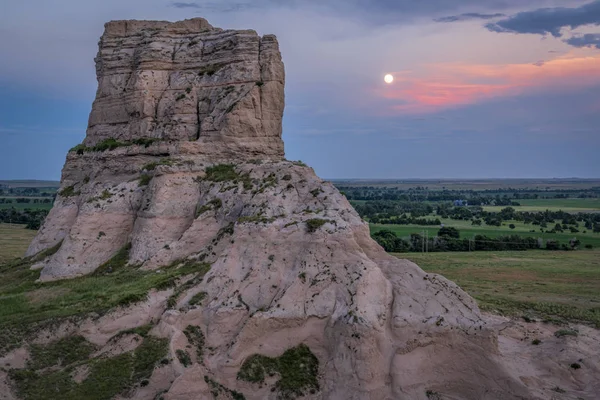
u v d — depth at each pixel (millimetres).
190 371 25078
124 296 29672
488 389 27141
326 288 28641
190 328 28344
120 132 44906
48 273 36469
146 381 25406
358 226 31891
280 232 30875
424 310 28328
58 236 43219
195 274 31188
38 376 26203
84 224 37844
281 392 26047
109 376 25969
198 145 39938
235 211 35031
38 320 28953
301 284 28750
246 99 40656
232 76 41938
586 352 32844
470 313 28719
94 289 32406
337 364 26328
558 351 32844
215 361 26969
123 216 38781
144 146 41344
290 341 27781
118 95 45469
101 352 27438
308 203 33969
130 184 40000
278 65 42406
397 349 27156
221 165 39656
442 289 29688
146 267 34125
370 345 26141
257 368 26797
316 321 27953
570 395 28625
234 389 26312
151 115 43156
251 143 40719
